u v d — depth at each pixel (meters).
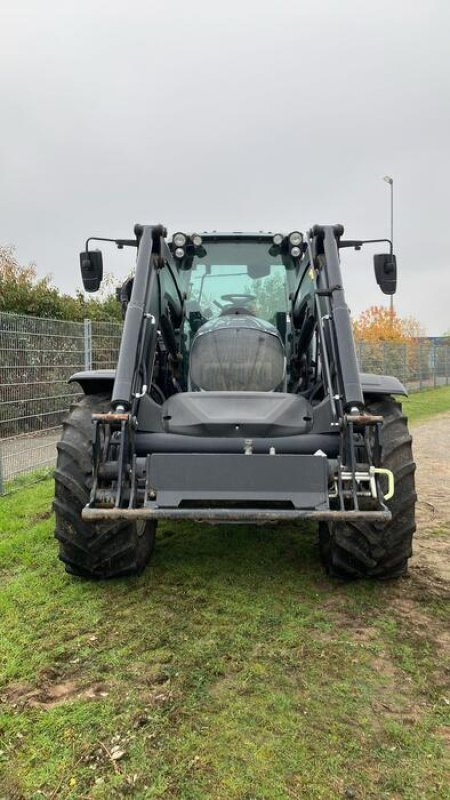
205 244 4.54
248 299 4.49
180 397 3.30
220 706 2.27
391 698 2.34
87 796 1.83
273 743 2.06
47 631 2.86
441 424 11.88
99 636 2.81
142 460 3.04
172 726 2.15
